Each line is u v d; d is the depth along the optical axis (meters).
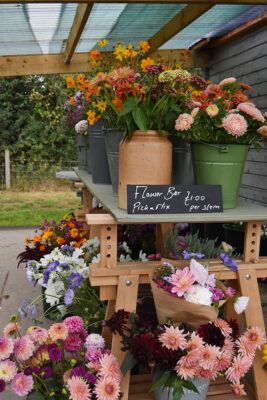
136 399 1.84
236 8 3.96
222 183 1.87
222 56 5.21
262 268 1.97
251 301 1.91
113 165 2.07
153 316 1.83
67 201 8.85
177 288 1.62
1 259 4.38
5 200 8.90
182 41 5.26
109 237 1.86
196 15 3.61
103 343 1.89
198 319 1.67
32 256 2.92
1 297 3.29
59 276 2.39
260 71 4.39
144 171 1.77
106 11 3.89
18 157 11.09
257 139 1.93
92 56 2.35
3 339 1.79
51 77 10.78
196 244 2.35
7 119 11.09
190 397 1.71
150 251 2.95
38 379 1.85
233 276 1.95
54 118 11.02
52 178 10.52
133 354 1.61
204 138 1.85
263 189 4.41
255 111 1.79
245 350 1.73
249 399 1.90
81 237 3.10
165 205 1.77
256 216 1.81
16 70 5.38
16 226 6.21
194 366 1.57
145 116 1.77
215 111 1.74
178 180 2.10
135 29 4.64
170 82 1.76
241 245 3.68
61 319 2.79
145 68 1.87
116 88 1.84
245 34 4.63
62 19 4.01
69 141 11.05
